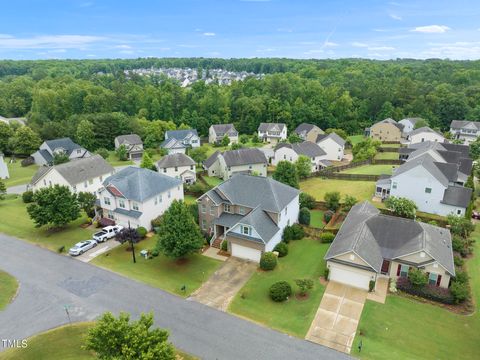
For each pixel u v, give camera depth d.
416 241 33.12
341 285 32.34
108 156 88.94
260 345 24.97
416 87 124.38
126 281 33.09
